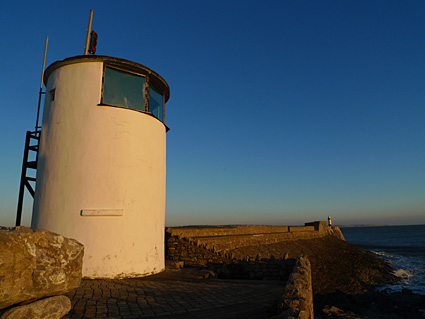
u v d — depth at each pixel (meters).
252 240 23.53
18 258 3.56
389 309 16.39
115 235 9.01
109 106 9.62
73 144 9.31
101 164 9.27
